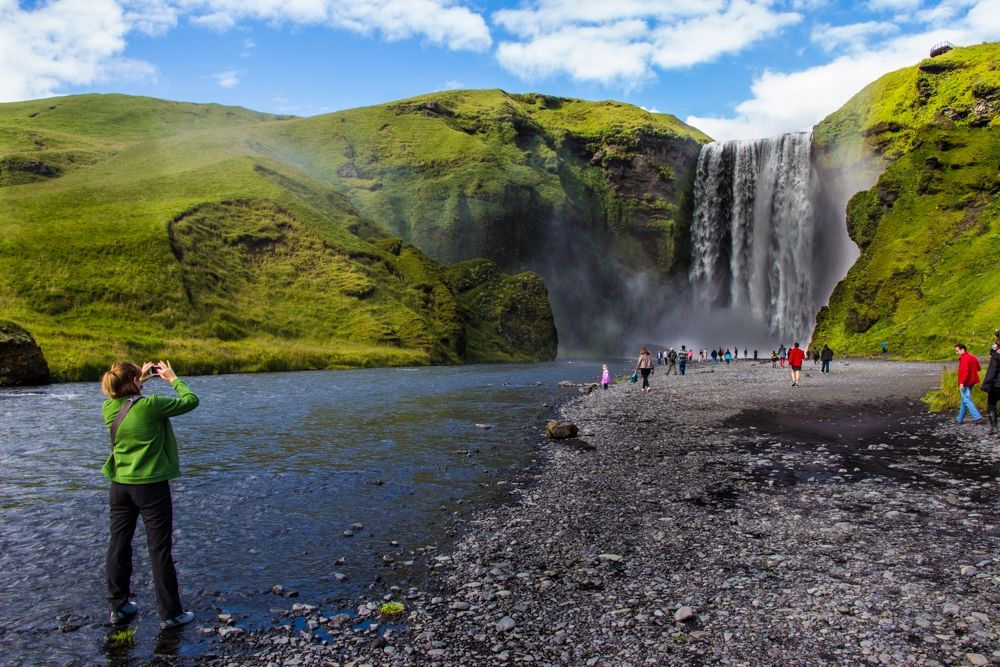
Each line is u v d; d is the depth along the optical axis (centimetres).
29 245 6412
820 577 802
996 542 917
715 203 13100
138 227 7400
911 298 7031
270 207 9356
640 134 17588
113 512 712
